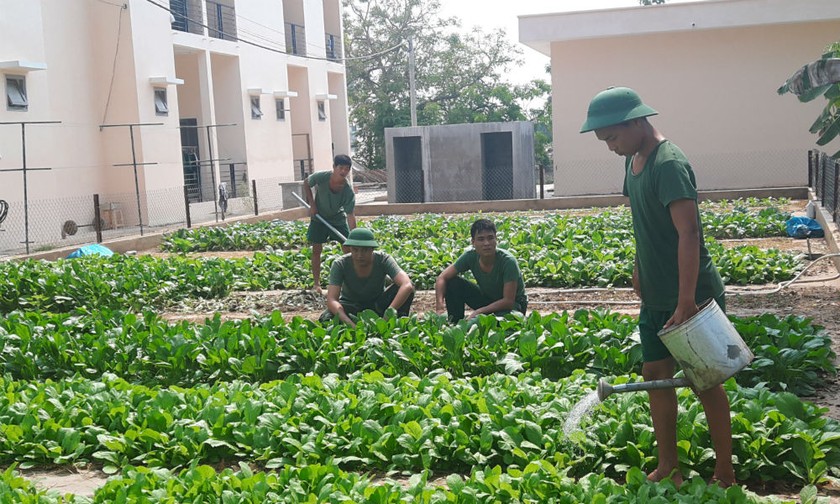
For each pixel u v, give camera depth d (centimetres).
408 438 520
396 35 4781
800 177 2600
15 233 1898
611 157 2702
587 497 429
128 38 2223
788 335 682
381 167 4759
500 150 2731
